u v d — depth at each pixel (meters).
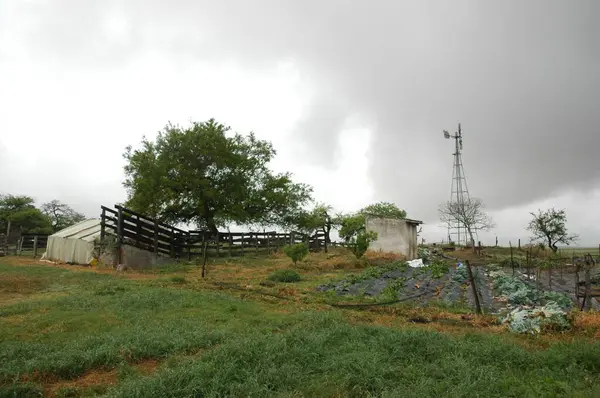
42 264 22.52
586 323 9.34
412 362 6.63
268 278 18.44
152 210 30.20
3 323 9.13
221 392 5.45
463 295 15.20
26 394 5.56
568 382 5.84
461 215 52.84
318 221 40.69
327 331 8.24
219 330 8.43
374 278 19.25
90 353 6.88
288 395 5.26
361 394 5.47
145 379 5.73
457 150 54.06
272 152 37.91
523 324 9.42
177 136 31.56
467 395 5.27
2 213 50.62
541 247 34.88
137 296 11.92
